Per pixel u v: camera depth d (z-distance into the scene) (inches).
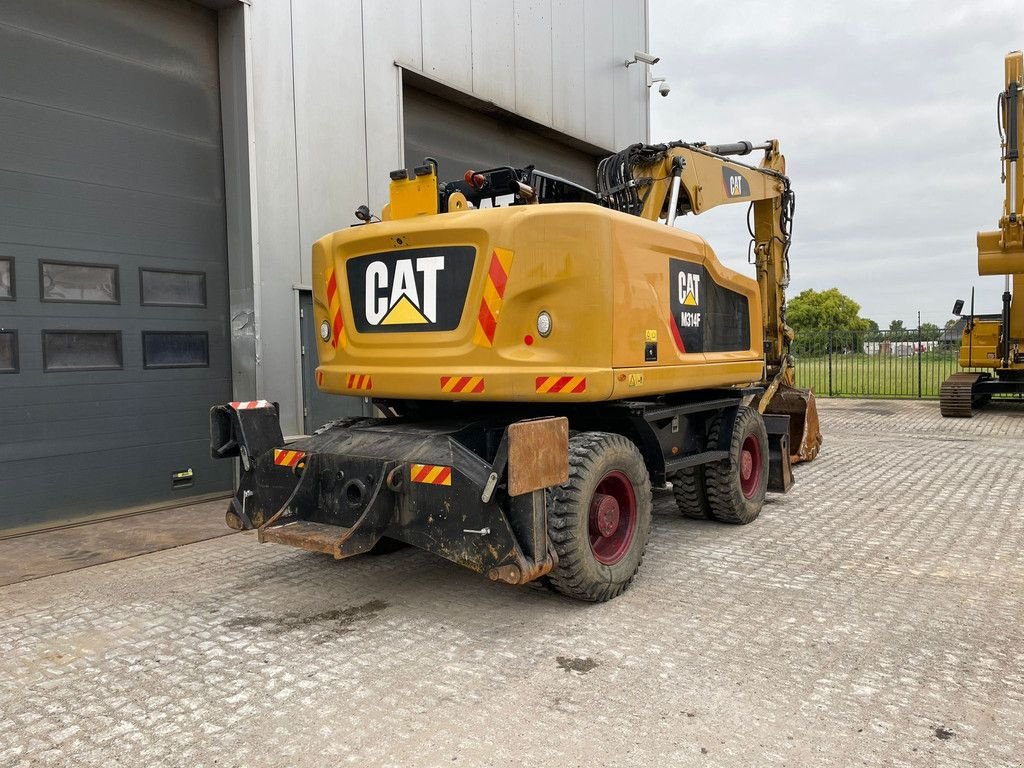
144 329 274.5
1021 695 130.3
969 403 570.6
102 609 177.8
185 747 116.4
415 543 163.0
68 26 251.8
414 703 129.3
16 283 240.5
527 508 156.3
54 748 117.0
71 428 255.0
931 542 227.3
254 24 288.7
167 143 280.1
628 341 181.2
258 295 291.6
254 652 152.0
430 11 365.7
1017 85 518.6
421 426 194.4
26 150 242.1
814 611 170.7
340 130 322.3
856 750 112.9
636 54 540.4
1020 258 541.0
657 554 217.3
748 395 263.0
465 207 194.7
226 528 252.2
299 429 309.6
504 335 171.2
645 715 123.9
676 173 253.0
